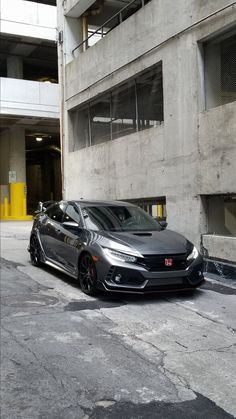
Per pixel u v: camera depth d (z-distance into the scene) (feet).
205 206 32.42
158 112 38.58
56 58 92.22
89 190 50.98
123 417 11.59
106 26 59.67
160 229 27.32
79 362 15.17
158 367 14.74
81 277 25.17
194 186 32.65
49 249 30.40
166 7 35.35
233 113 28.76
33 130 103.24
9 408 12.09
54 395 12.80
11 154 97.86
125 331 18.45
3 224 81.56
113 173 45.24
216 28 29.99
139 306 22.38
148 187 38.81
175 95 34.55
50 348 16.49
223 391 13.05
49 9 79.05
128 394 12.85
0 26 75.46
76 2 52.47
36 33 78.18
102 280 23.03
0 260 36.78
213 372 14.35
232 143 28.91
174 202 35.04
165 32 35.58
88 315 20.76
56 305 22.50
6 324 19.36
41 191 159.43
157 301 23.38
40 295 24.58
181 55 33.73
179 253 23.30
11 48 86.58
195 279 23.95
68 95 55.93
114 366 14.83
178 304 22.82
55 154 140.05
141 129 41.52
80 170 53.36
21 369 14.61
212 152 30.73
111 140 45.57
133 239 23.89
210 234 32.30
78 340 17.35
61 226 28.94
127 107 44.09
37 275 30.19
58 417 11.59
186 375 14.12
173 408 12.05
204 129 31.45
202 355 15.80
